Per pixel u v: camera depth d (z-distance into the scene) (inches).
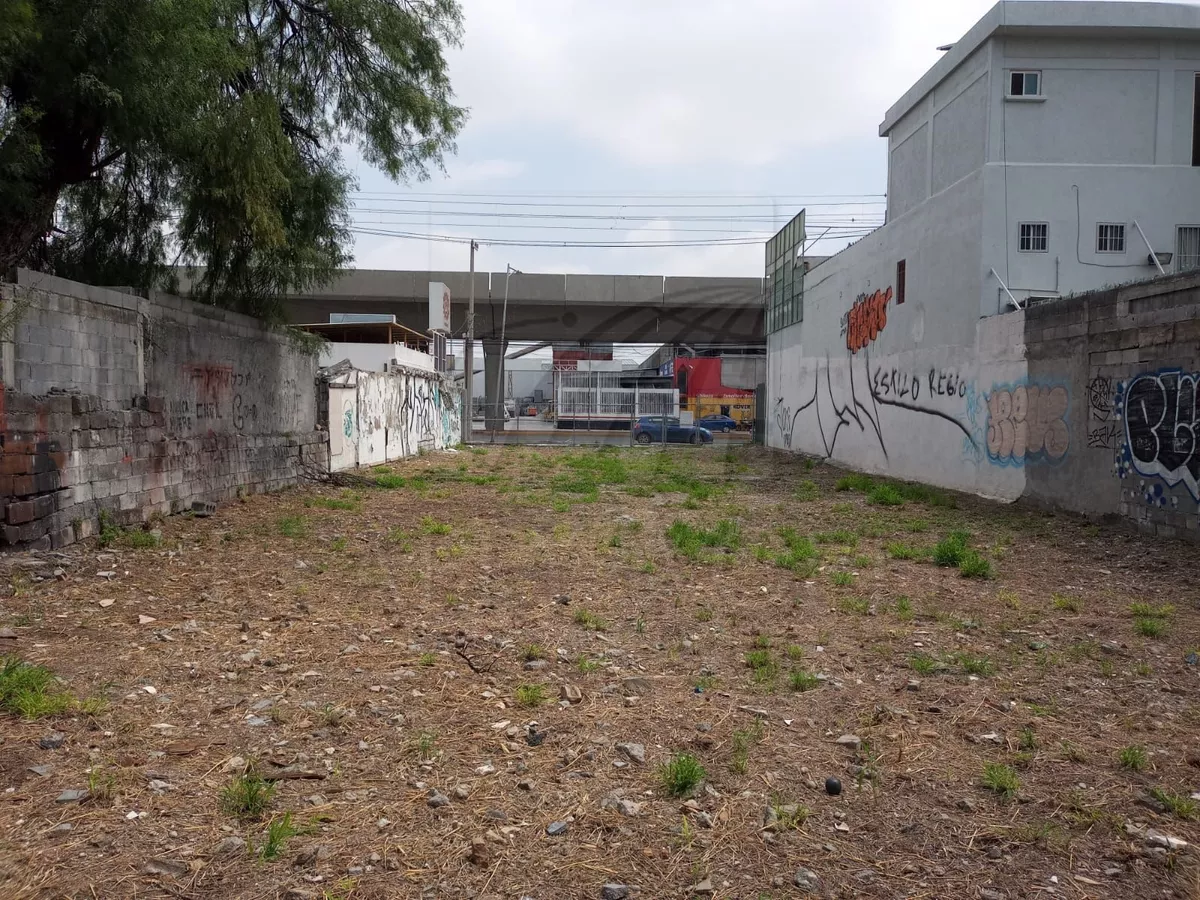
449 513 490.0
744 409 1948.8
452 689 190.5
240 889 112.4
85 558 308.2
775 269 1220.5
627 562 342.3
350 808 134.9
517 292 1697.8
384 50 467.8
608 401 1823.3
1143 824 133.9
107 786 137.5
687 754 158.1
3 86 327.0
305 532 400.2
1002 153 588.1
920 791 145.0
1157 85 586.2
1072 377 474.3
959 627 248.8
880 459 778.2
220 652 213.3
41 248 446.9
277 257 506.0
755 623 252.2
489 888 114.7
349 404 749.3
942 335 646.5
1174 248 582.2
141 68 330.6
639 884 116.7
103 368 356.2
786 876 119.2
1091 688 197.3
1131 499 422.3
